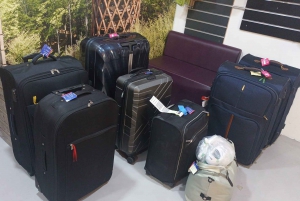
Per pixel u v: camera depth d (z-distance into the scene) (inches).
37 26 66.9
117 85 67.5
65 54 76.4
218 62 98.0
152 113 71.5
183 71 96.6
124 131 70.4
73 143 50.7
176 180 66.9
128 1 87.0
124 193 64.5
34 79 55.3
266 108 68.4
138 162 75.5
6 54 63.9
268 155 86.3
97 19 80.4
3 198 59.2
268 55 92.3
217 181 58.8
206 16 102.0
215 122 77.7
